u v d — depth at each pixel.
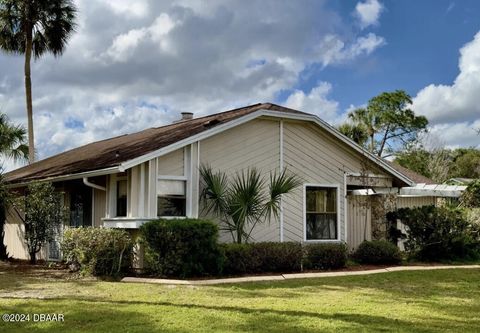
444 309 9.09
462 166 45.75
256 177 15.13
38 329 7.36
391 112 50.16
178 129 17.08
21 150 28.50
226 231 15.15
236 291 10.76
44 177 17.09
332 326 7.57
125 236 13.11
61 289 10.90
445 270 14.56
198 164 14.77
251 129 15.86
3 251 18.38
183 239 12.74
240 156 15.56
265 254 13.91
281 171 16.25
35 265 16.22
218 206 14.83
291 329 7.38
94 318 7.96
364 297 10.19
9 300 9.45
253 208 14.83
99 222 15.80
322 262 14.84
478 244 17.67
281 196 16.19
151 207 13.90
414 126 50.66
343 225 17.30
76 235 13.28
